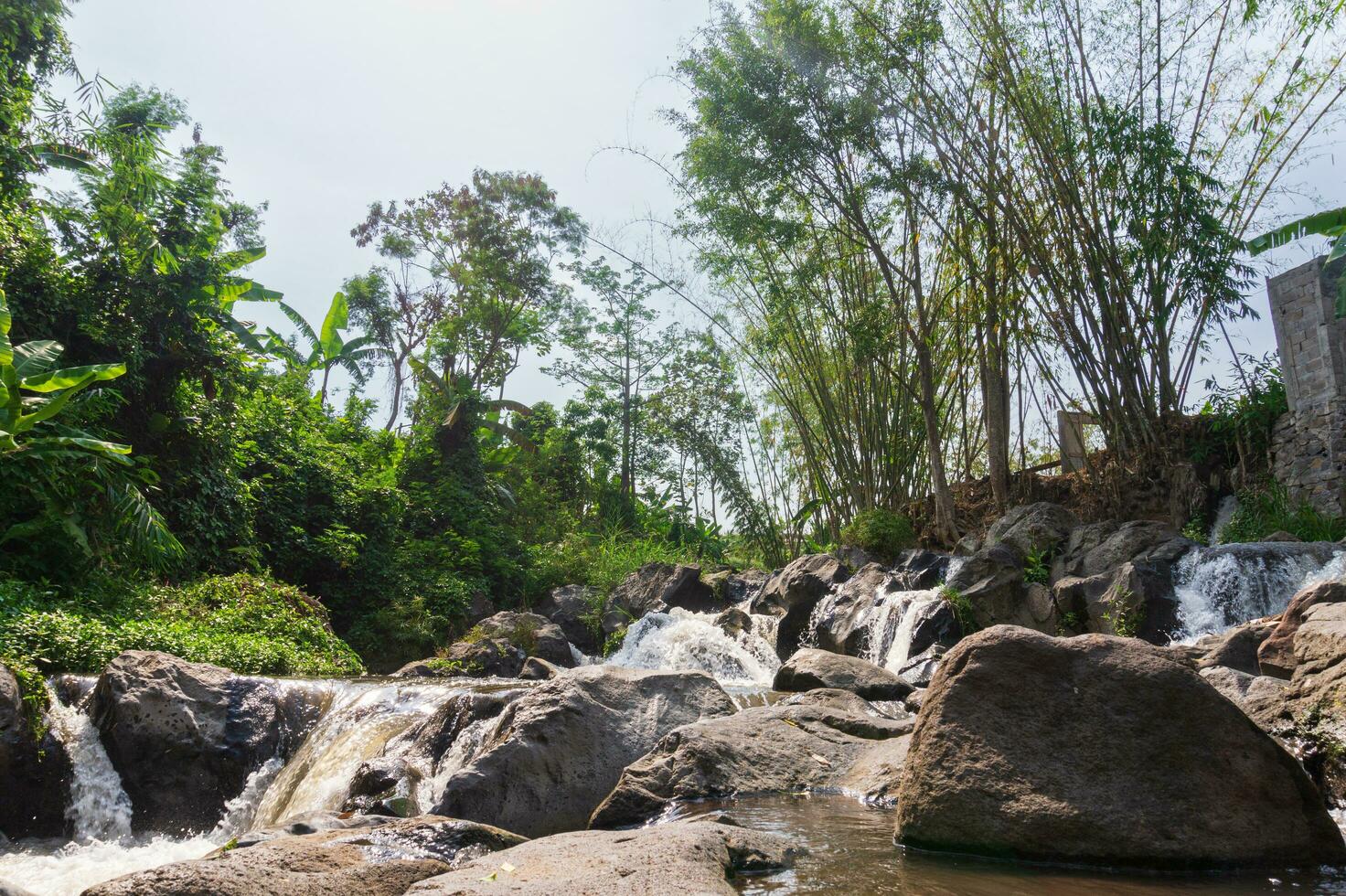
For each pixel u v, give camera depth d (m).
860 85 14.22
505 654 14.41
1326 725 4.61
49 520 10.28
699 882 3.14
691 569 18.22
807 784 5.50
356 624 15.73
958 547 15.20
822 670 8.59
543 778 5.83
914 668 10.89
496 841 4.43
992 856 3.85
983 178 14.44
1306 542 10.75
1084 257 13.78
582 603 18.97
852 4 14.32
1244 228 13.48
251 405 16.70
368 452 20.91
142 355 13.03
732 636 15.15
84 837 6.82
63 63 13.69
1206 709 3.92
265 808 7.16
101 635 8.94
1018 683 4.18
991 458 15.54
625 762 6.13
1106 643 4.21
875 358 16.34
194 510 13.51
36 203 13.48
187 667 7.87
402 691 8.14
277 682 8.17
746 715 6.31
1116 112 12.99
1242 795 3.76
